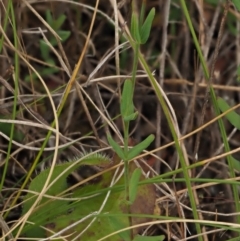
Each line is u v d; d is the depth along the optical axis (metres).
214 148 0.78
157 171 0.75
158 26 0.85
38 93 0.79
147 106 0.81
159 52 0.86
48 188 0.64
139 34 0.56
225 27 0.88
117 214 0.61
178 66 0.85
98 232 0.65
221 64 0.87
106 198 0.64
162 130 0.80
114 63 0.83
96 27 0.85
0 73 0.77
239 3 0.61
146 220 0.64
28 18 0.83
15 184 0.71
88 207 0.65
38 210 0.66
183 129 0.76
